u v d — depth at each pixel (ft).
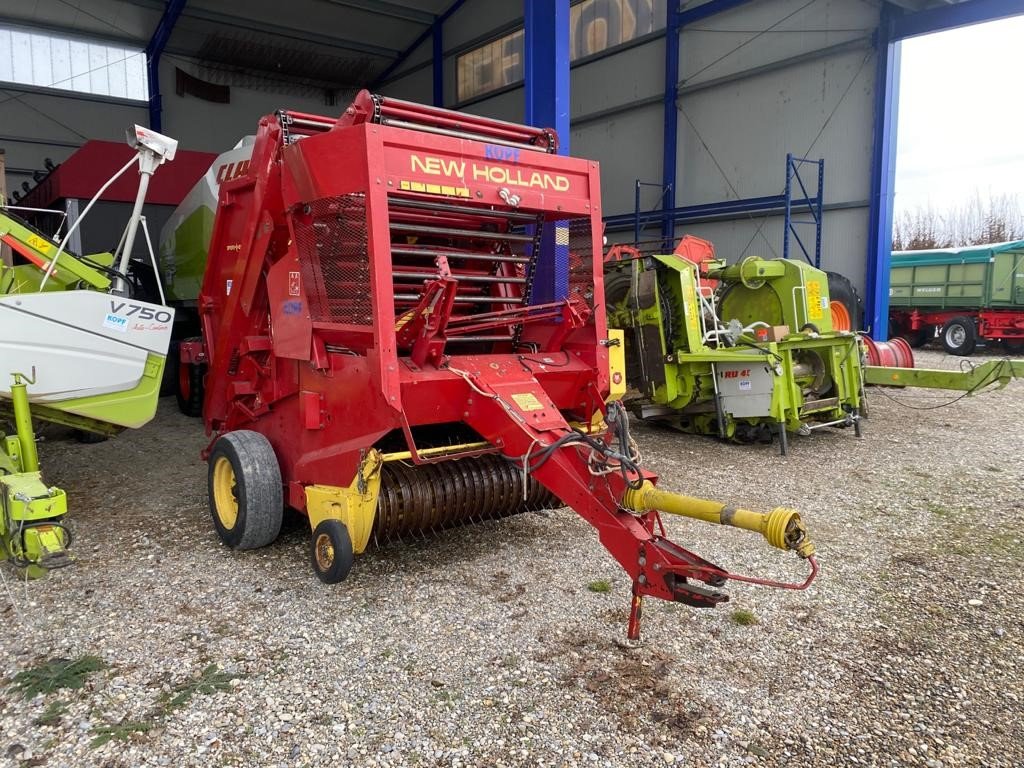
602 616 10.83
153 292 28.68
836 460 20.68
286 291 12.39
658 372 23.26
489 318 12.76
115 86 52.37
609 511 9.39
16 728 8.10
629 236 50.55
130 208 27.55
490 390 11.34
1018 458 20.66
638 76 48.55
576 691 8.90
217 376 15.67
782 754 7.79
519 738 8.02
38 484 10.53
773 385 21.07
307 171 11.27
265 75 58.85
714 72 44.09
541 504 13.61
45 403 13.30
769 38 41.37
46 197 29.55
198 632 10.32
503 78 54.44
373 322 10.36
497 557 13.12
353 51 59.52
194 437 23.61
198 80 55.57
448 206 11.89
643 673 9.29
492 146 11.48
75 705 8.54
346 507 11.09
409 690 8.91
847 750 7.86
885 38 36.65
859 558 13.19
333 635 10.25
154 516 15.49
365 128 10.14
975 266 50.85
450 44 57.77
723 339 23.77
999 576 12.37
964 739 8.05
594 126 51.96
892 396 32.48
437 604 11.22
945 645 10.07
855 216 39.19
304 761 7.62
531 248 14.07
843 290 28.76
